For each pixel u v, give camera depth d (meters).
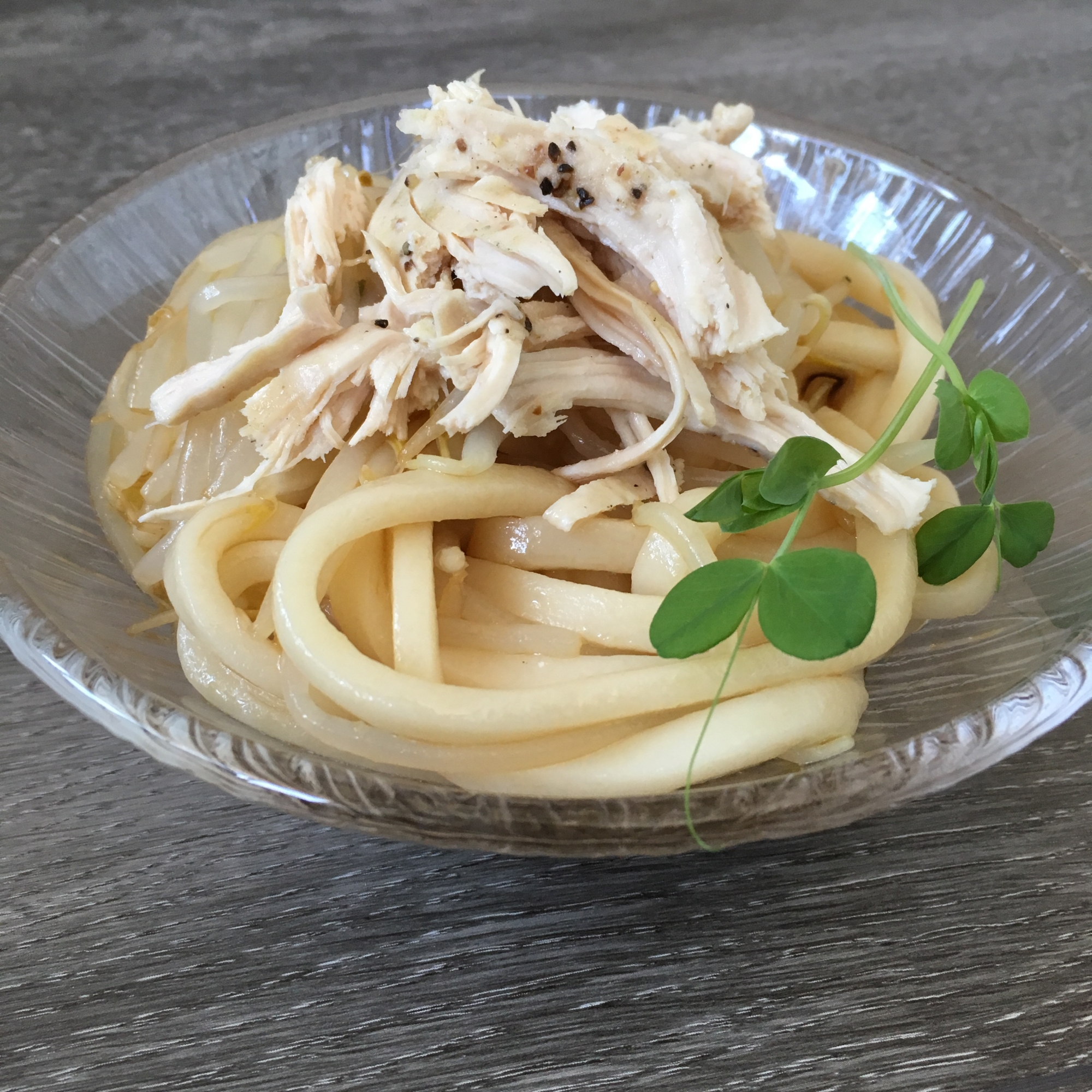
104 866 0.18
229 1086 0.16
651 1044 0.17
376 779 0.16
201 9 0.42
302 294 0.19
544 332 0.19
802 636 0.16
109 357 0.23
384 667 0.17
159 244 0.25
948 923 0.18
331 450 0.20
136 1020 0.17
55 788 0.19
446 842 0.16
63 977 0.17
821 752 0.18
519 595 0.19
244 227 0.25
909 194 0.26
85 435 0.22
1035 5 0.44
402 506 0.18
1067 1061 0.17
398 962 0.17
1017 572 0.20
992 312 0.24
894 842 0.19
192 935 0.18
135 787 0.20
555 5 0.43
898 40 0.41
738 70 0.39
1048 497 0.21
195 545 0.18
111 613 0.19
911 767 0.16
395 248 0.20
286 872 0.19
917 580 0.19
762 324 0.19
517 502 0.19
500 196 0.19
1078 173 0.34
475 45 0.40
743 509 0.17
